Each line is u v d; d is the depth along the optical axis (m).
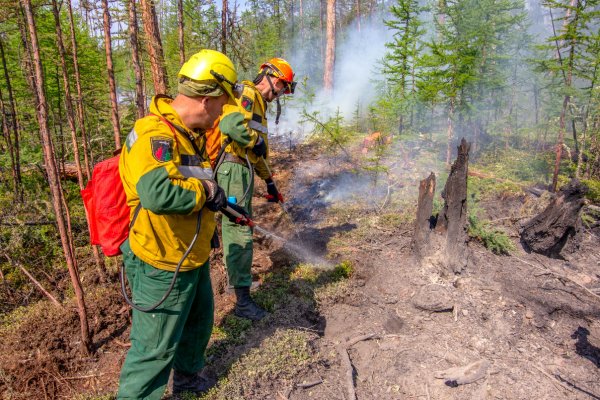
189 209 1.86
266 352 2.77
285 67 3.25
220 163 3.10
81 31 6.32
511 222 4.68
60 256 4.55
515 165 6.19
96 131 6.28
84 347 2.94
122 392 2.12
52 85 5.89
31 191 5.48
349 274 3.75
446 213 3.66
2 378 2.69
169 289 1.98
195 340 2.41
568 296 3.48
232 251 3.10
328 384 2.66
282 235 4.65
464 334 3.05
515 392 2.56
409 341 3.04
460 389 2.62
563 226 3.95
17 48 5.73
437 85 6.30
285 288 3.58
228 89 1.98
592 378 2.67
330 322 3.27
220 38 6.02
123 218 2.05
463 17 6.85
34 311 3.51
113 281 3.98
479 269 3.78
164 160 1.81
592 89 5.25
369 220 4.77
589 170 5.73
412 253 3.94
